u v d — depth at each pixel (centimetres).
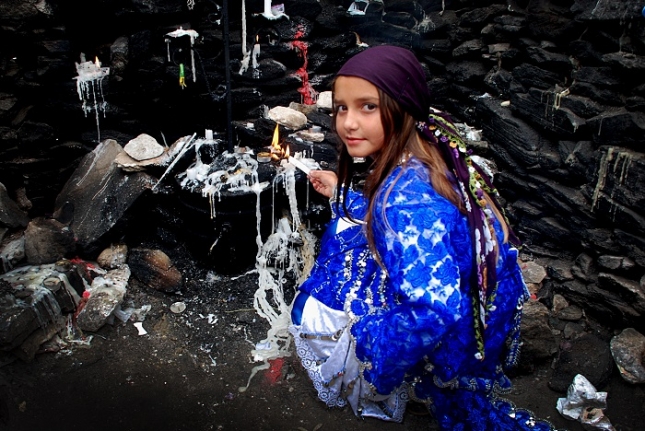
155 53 260
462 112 294
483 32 273
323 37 286
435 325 129
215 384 204
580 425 192
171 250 258
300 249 249
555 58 236
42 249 236
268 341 222
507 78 263
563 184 241
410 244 128
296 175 243
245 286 248
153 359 213
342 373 167
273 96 282
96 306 223
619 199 214
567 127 233
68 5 244
